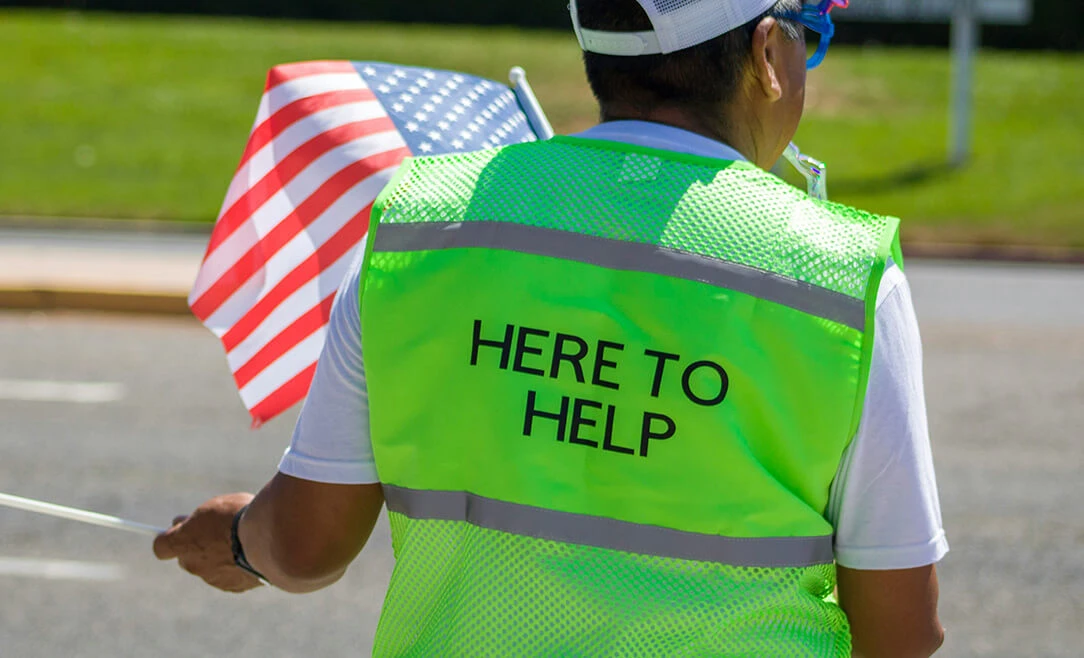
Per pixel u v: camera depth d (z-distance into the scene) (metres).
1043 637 5.26
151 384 8.84
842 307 1.51
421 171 1.68
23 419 7.94
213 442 7.57
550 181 1.61
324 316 2.70
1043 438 8.00
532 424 1.56
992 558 6.05
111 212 15.08
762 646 1.54
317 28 24.75
